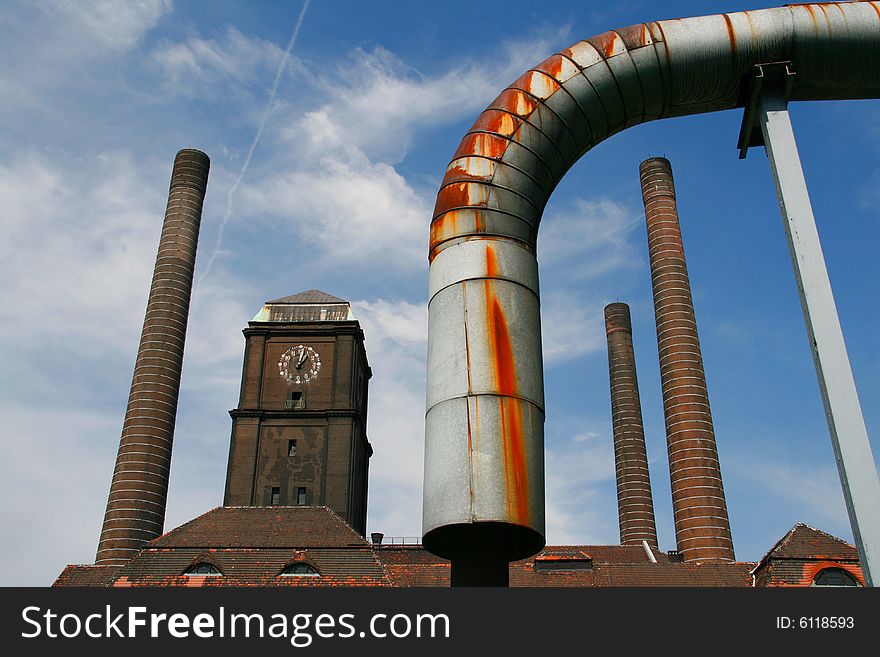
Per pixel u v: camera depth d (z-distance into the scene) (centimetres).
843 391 1065
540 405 1098
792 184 1210
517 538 1041
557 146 1245
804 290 1132
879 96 1347
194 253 6538
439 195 1227
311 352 6334
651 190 6781
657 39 1282
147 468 5647
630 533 6712
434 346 1128
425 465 1080
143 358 6003
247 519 4494
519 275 1150
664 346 6209
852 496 1015
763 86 1290
